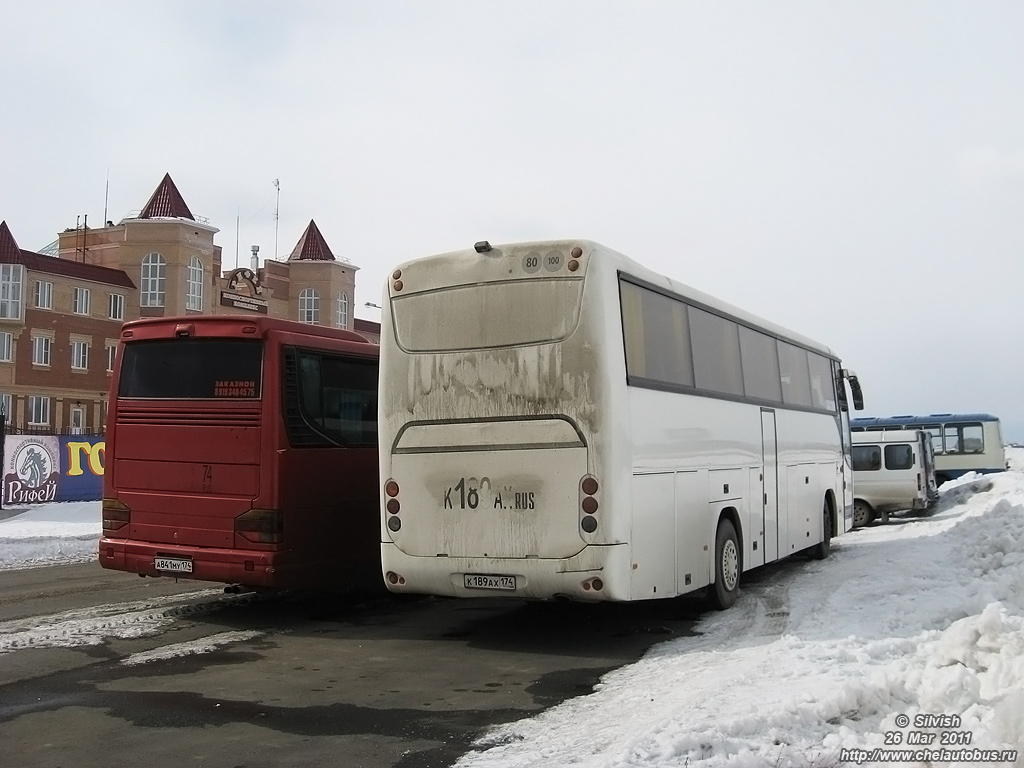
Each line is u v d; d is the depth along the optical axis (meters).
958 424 38.28
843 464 17.02
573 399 8.37
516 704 6.83
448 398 8.88
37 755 5.70
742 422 11.75
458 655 8.63
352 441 11.27
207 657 8.49
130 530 10.59
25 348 58.19
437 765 5.44
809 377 15.23
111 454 10.78
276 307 74.44
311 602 11.81
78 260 66.50
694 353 10.42
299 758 5.61
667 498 9.34
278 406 10.11
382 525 9.16
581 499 8.30
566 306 8.50
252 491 10.04
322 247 77.81
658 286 9.68
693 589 9.84
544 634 9.66
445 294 9.00
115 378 10.89
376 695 7.12
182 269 64.19
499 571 8.57
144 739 6.01
